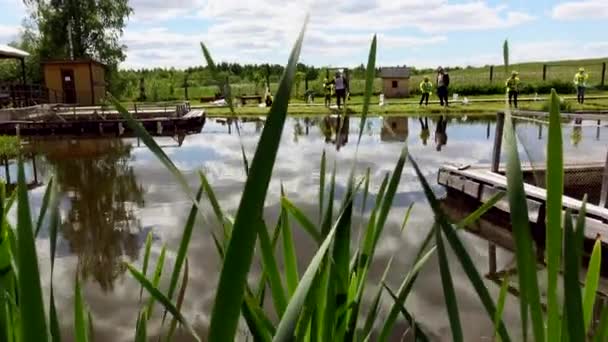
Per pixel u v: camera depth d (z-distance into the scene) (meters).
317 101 24.55
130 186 7.39
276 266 0.62
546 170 0.45
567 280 0.45
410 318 0.69
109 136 14.58
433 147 10.73
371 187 6.30
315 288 0.59
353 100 22.28
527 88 24.02
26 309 0.38
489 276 3.65
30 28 29.02
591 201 5.03
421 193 6.36
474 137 12.33
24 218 0.38
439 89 19.98
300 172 7.73
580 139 4.77
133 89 30.31
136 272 0.61
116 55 29.52
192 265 3.89
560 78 27.44
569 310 0.45
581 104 18.05
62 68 21.05
